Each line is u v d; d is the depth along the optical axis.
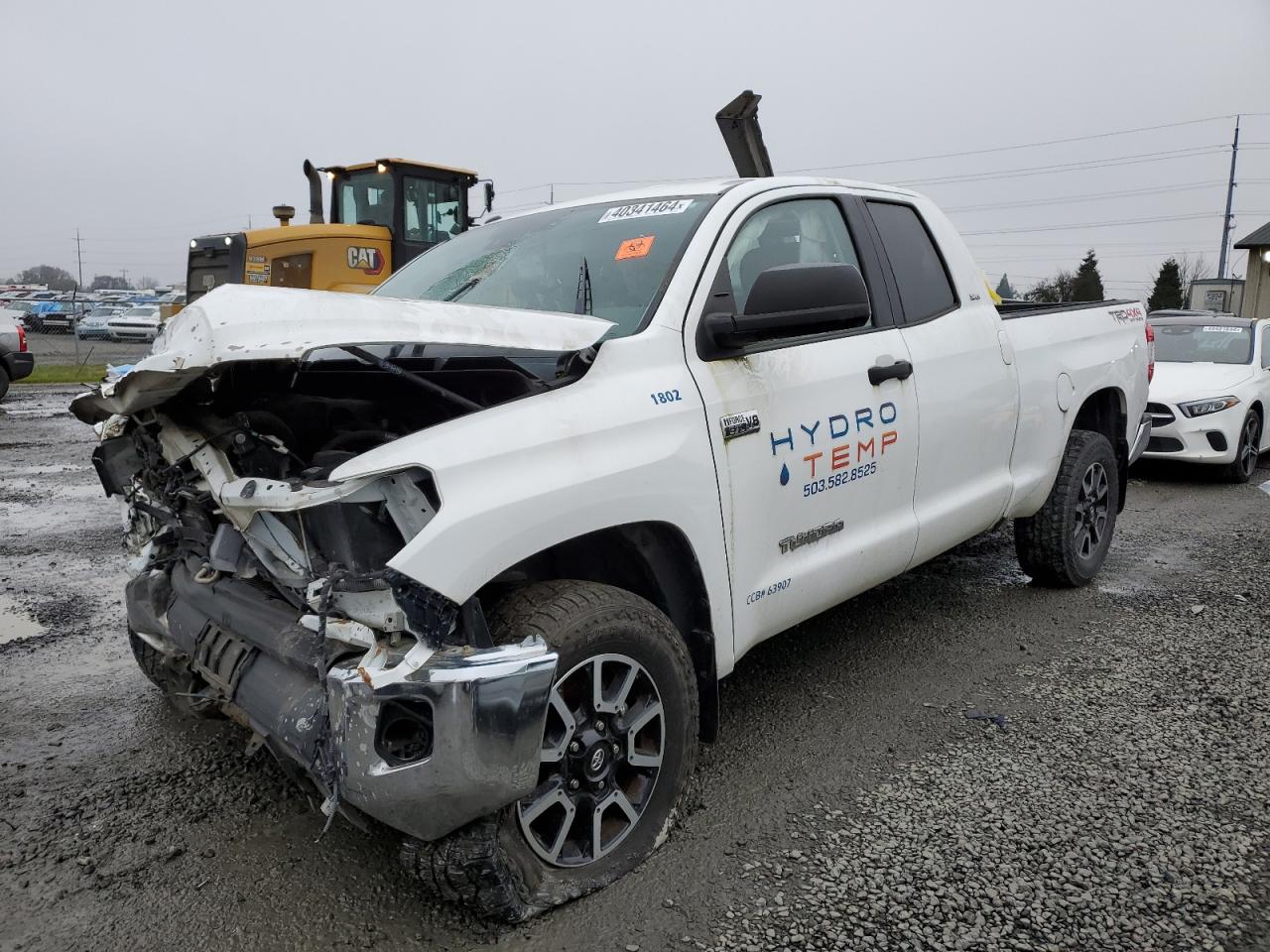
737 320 3.04
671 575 3.01
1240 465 9.09
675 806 2.92
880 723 3.77
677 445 2.88
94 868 2.86
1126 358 5.55
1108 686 4.09
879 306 3.91
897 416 3.77
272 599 2.77
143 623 3.35
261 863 2.88
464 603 2.37
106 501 8.23
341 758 2.29
